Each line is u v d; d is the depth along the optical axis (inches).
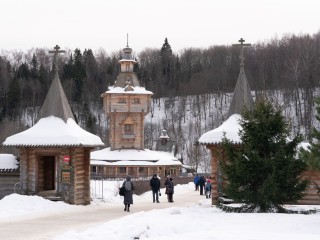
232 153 810.8
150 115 4783.5
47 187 1211.2
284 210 804.0
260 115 800.3
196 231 590.9
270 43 5036.9
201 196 1460.4
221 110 4566.9
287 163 774.5
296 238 503.8
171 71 5620.1
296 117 3747.5
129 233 562.9
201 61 5728.3
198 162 3321.9
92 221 779.4
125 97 2760.8
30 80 4817.9
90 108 4891.7
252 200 795.4
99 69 5452.8
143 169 2596.0
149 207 1061.8
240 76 1078.4
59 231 660.7
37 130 1083.3
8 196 970.7
